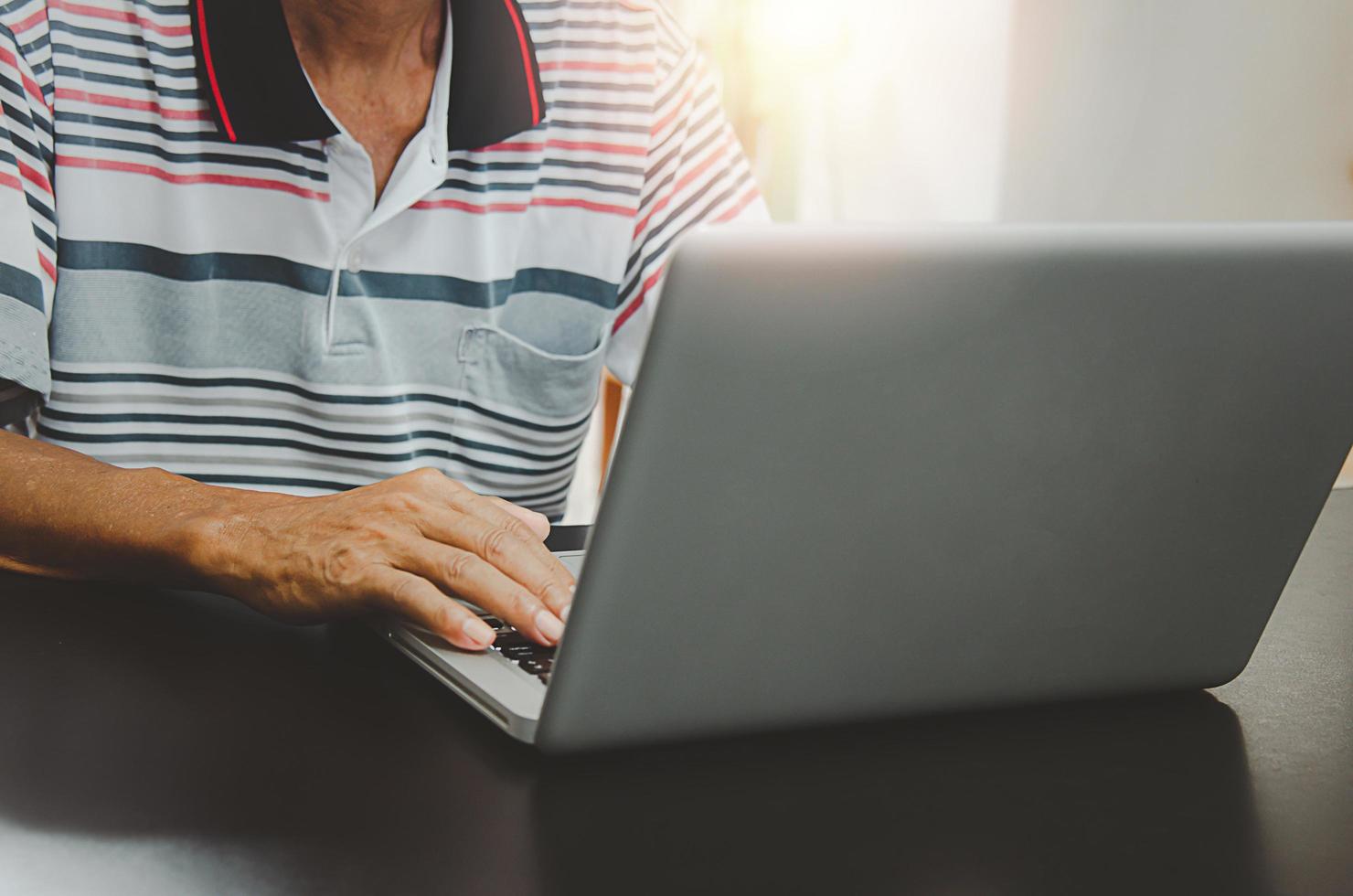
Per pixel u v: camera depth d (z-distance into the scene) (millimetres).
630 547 509
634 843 502
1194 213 2715
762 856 497
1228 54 2637
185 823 502
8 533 838
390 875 469
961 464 554
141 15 1161
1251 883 493
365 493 789
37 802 514
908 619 582
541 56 1282
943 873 490
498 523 776
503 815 521
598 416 2400
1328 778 595
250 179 1204
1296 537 653
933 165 2771
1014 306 529
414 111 1218
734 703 569
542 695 603
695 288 471
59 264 1183
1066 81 2752
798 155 2746
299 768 558
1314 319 593
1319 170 2607
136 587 824
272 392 1271
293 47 1149
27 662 675
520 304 1331
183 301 1222
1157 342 566
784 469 521
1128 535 611
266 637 736
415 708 635
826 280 492
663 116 1333
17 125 1116
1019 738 625
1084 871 497
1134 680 662
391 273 1262
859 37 2715
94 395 1227
